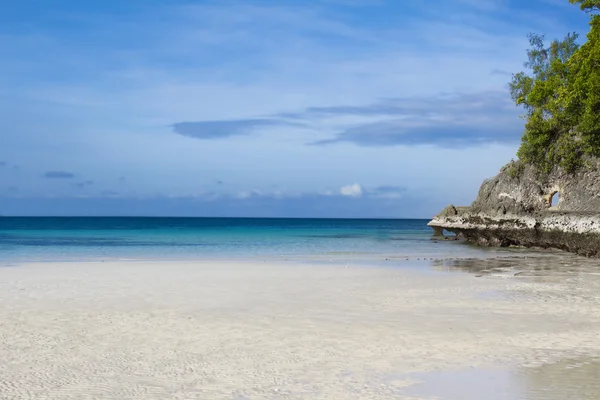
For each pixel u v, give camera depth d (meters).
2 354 11.66
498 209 52.28
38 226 124.19
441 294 19.48
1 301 18.14
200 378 10.06
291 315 15.77
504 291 20.12
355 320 15.02
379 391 9.32
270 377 10.11
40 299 18.56
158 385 9.67
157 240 60.72
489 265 30.83
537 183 50.66
